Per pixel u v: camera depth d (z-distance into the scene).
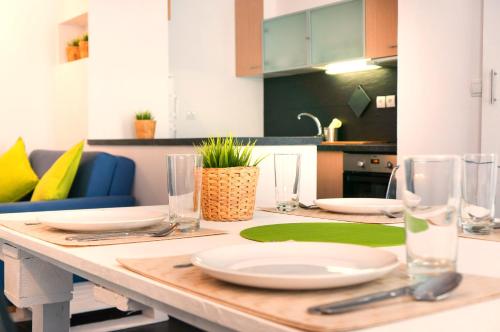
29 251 1.47
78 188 3.74
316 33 5.38
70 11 4.85
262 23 5.84
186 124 5.76
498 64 3.85
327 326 0.63
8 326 0.62
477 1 3.94
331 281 0.76
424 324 0.66
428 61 4.21
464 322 0.66
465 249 1.13
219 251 0.99
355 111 5.53
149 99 4.78
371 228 1.43
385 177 4.70
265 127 6.39
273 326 0.66
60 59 4.99
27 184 3.97
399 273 0.90
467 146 4.01
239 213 1.63
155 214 1.55
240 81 6.19
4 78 4.79
